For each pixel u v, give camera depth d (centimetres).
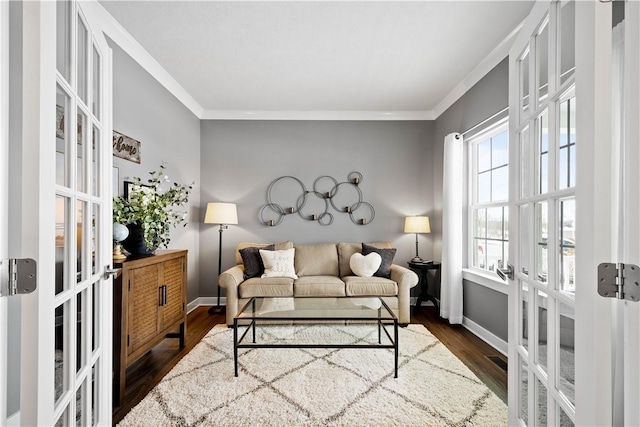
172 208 369
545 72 128
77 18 123
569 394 106
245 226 457
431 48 287
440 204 427
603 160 84
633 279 77
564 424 109
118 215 235
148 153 319
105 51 158
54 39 96
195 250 440
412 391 216
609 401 85
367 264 387
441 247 420
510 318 155
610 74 84
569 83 104
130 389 220
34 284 87
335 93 391
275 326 346
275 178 458
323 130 456
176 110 380
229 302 351
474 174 369
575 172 96
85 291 134
